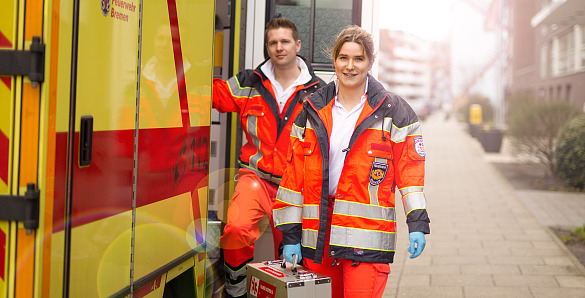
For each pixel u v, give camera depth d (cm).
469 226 990
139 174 271
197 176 344
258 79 429
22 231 205
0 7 202
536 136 1564
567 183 1428
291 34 420
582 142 1404
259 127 426
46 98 204
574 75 2598
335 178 341
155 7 284
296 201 352
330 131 339
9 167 204
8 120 204
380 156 333
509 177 1661
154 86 285
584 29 2442
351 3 470
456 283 647
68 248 221
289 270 352
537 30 3419
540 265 728
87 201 231
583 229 916
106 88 241
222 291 430
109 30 242
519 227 979
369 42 335
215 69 475
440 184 1538
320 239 337
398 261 747
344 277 344
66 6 213
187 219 329
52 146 209
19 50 202
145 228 279
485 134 2450
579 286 635
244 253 417
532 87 3625
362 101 339
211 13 361
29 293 206
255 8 464
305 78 425
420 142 338
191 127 332
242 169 431
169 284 328
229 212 416
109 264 248
